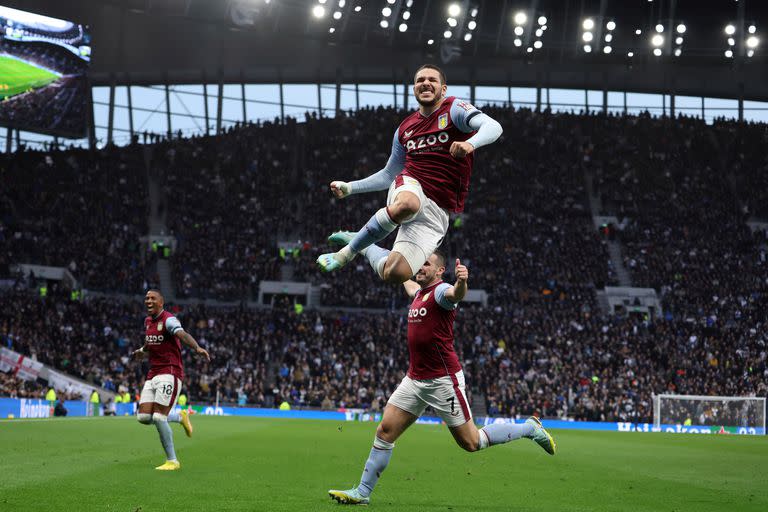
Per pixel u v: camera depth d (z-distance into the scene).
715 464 14.11
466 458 13.76
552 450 7.92
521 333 42.75
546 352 41.75
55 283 43.16
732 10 49.34
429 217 6.07
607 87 59.62
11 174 48.50
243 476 9.20
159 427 9.80
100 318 39.81
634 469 12.61
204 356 10.13
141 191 50.25
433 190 6.07
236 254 47.38
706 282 47.81
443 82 6.27
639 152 56.44
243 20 46.34
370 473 7.04
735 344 43.47
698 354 42.62
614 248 50.81
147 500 6.86
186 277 45.38
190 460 11.30
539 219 51.47
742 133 57.72
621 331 43.78
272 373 40.09
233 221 49.69
